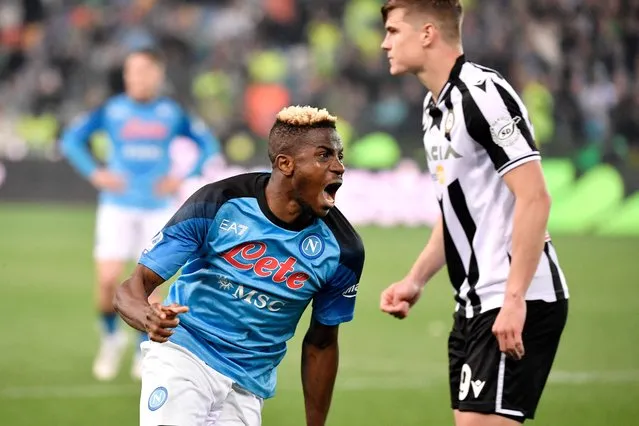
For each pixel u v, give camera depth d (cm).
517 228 1433
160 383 1396
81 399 2602
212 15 8012
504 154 1448
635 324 3725
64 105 7206
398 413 2472
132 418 2412
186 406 1388
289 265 1411
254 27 7931
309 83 7525
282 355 1495
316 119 1366
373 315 3875
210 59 7631
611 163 6875
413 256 5272
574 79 7481
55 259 5062
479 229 1497
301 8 8025
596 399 2617
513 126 1447
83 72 7362
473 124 1468
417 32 1543
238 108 7369
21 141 6888
